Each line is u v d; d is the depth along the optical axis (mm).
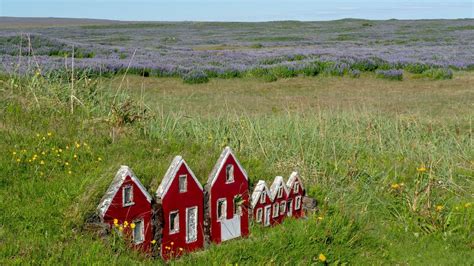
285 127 10328
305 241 5410
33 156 6062
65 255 4254
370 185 7871
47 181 5555
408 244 6250
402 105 17750
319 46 48469
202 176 6191
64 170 5945
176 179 4895
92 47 33594
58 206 4926
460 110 16734
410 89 21891
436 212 6836
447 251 6133
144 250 4672
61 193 5160
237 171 5434
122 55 30609
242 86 21984
